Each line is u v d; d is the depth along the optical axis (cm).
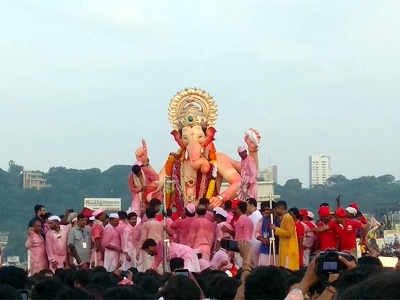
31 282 1451
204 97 3628
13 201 16900
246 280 808
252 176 3388
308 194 17300
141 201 3488
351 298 516
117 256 2817
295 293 758
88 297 978
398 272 508
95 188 17488
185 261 2150
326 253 787
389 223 7969
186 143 3506
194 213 2664
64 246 2709
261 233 2462
